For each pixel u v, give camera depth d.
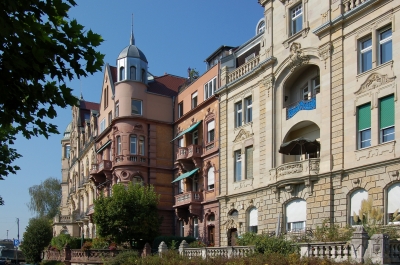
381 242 17.00
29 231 66.44
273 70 31.98
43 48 8.68
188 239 38.25
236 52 39.75
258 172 32.56
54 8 8.51
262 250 21.59
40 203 91.12
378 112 24.33
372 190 24.05
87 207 61.69
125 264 29.78
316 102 28.31
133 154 45.03
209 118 39.81
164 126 46.84
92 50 8.99
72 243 50.56
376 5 24.94
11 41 8.32
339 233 22.08
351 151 25.50
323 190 26.72
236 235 34.44
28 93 9.16
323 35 27.94
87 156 62.81
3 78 8.74
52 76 9.17
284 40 31.17
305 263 17.83
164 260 26.27
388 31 24.55
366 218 23.06
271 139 31.47
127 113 45.66
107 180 48.25
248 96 34.72
